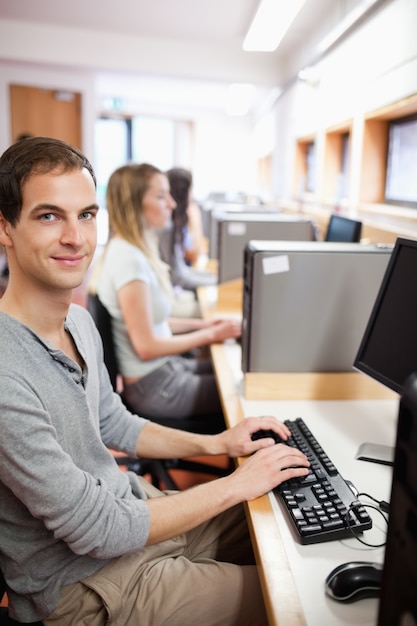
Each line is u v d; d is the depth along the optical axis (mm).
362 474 1122
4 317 892
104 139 9734
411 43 2285
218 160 9445
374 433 1319
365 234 2463
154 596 1007
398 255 1229
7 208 904
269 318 1509
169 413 1995
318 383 1542
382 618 568
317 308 1513
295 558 874
